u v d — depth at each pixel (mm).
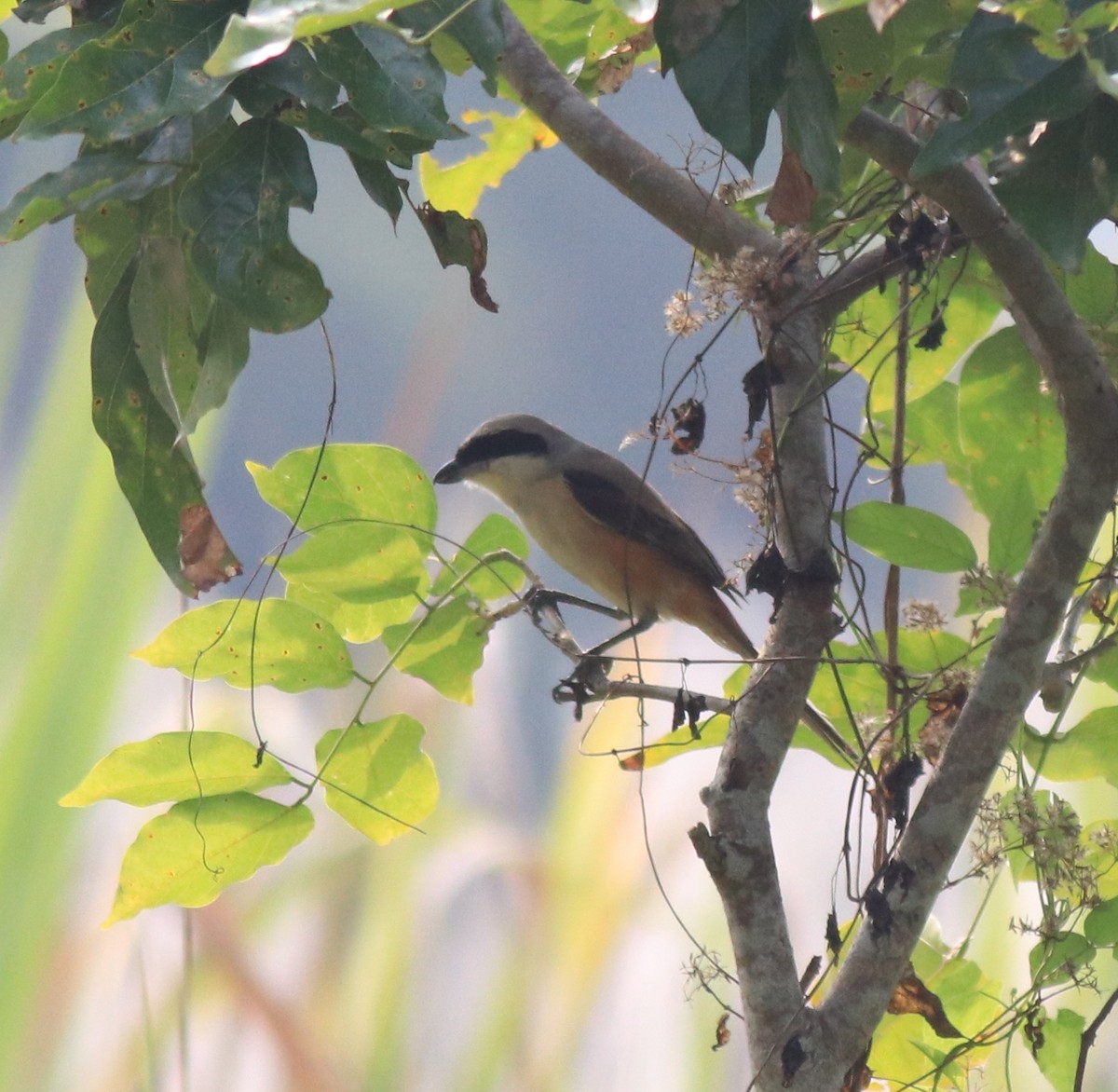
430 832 7043
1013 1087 6297
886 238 5387
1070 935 5328
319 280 4355
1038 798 5453
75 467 5352
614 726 7262
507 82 6090
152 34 4082
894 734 5578
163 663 5852
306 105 4449
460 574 6688
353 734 6016
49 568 5273
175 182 4805
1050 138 4180
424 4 4195
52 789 5246
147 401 4918
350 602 6430
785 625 5191
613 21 6660
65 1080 5512
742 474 5285
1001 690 4805
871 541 5820
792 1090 4645
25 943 5277
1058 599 4777
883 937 4750
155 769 5598
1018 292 4742
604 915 6863
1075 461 4730
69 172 4246
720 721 6242
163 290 4828
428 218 5520
